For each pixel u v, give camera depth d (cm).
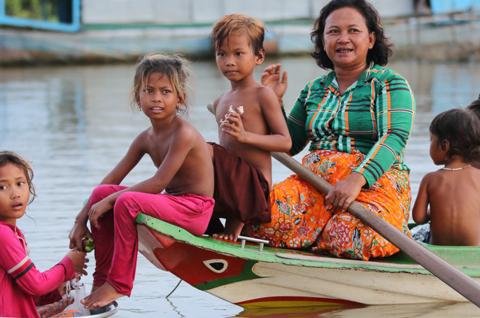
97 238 1038
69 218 1530
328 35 1163
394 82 1141
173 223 1002
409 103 1134
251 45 1109
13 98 3662
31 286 977
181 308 1116
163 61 1028
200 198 1029
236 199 1073
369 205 1099
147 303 1136
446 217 1193
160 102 1017
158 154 1049
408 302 1123
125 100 3538
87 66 5562
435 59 5859
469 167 1204
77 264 1035
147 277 1252
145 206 977
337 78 1188
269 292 1105
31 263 979
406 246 1026
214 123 2706
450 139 1196
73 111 3209
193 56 5772
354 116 1148
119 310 1107
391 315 1080
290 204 1116
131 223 979
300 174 1116
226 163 1070
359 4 1162
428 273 1080
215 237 1089
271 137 1089
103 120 2950
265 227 1117
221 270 1059
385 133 1122
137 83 1031
